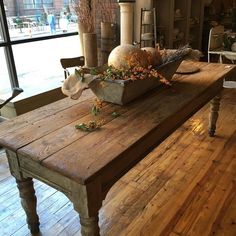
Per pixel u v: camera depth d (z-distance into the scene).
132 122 1.17
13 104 2.39
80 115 1.26
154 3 3.56
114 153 0.95
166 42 3.83
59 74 3.25
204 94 1.69
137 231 1.45
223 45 3.29
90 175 0.83
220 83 2.03
